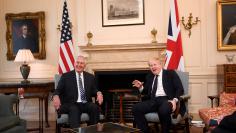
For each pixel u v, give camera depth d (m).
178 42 4.33
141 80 4.77
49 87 4.46
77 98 3.56
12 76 5.15
